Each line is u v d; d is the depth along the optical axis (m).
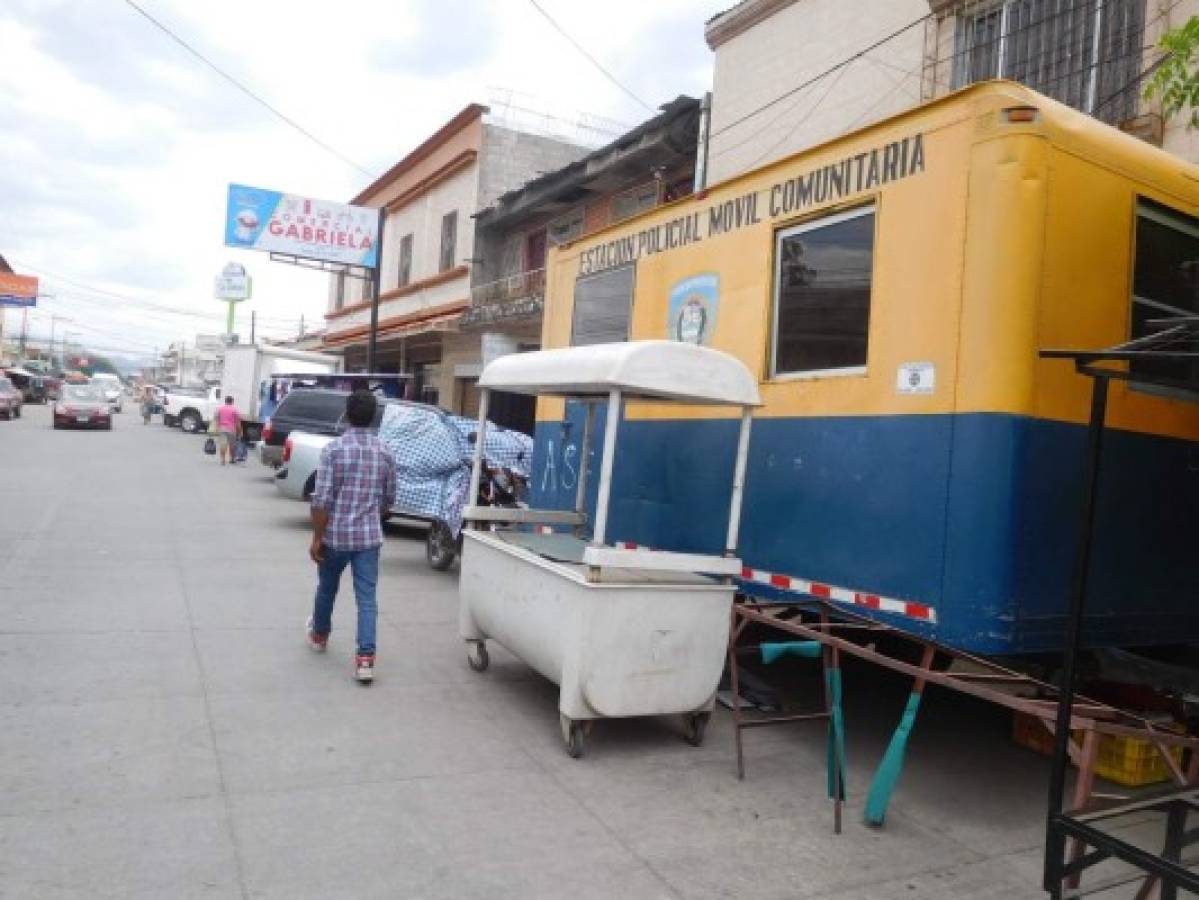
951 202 4.47
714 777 4.79
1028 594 4.22
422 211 25.62
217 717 5.14
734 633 5.11
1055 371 4.31
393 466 6.21
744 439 5.21
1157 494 4.78
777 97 12.17
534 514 6.64
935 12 9.88
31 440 27.16
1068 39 8.71
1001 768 5.16
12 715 4.98
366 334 27.70
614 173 16.92
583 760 4.90
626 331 7.05
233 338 58.88
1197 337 3.73
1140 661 5.07
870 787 4.73
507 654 6.87
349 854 3.70
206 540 11.26
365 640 5.95
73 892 3.28
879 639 5.23
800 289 5.41
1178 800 3.46
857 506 4.81
